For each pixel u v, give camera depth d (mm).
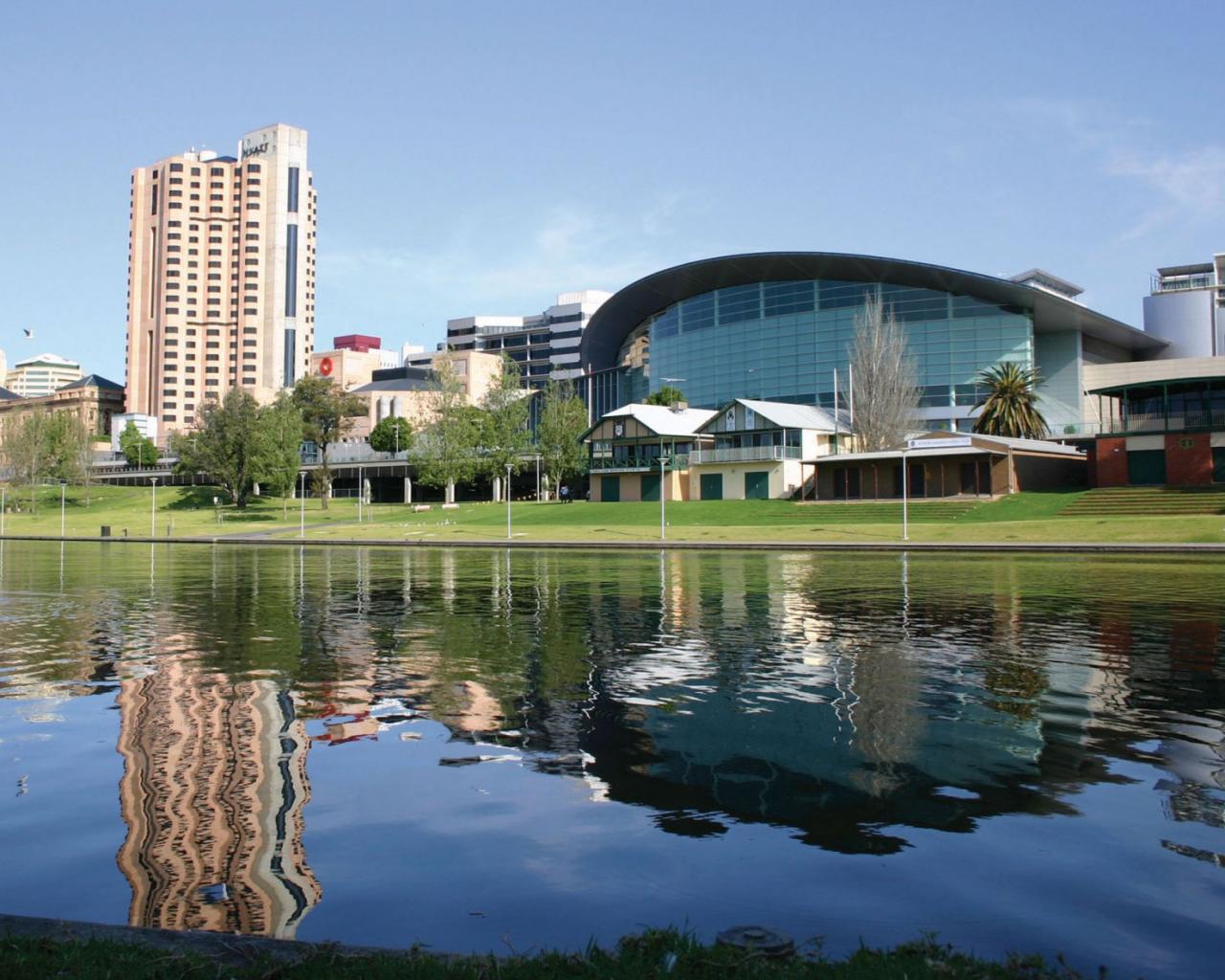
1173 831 8070
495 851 7770
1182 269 141500
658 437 92500
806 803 8852
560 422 103438
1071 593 27266
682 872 7281
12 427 138875
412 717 12438
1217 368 101250
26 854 7859
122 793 9430
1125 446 71938
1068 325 107000
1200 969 5688
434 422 103562
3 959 5371
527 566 43438
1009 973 5344
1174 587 29031
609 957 5477
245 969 5293
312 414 140250
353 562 49219
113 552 62844
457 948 6074
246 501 121062
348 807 8930
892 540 57062
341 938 6277
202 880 7305
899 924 6359
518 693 13867
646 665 16078
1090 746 10750
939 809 8664
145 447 165375
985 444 73625
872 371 89875
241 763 10438
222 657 17344
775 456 84688
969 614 22594
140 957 5434
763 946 5695
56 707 13188
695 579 34125
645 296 131750
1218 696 13297
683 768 9992
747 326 118125
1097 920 6402
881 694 13570
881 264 106250
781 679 14703
